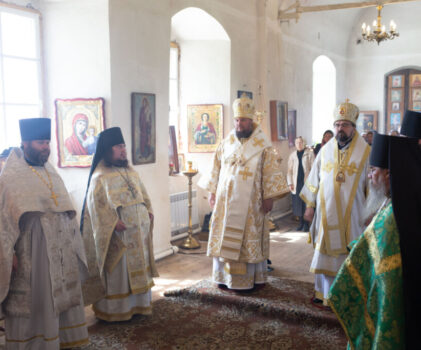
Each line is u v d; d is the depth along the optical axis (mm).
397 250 1708
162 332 3541
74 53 4828
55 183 3102
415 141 1758
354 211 3713
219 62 6980
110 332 3529
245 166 4301
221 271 4352
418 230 1673
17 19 4691
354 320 1869
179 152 7152
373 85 12414
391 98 12250
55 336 2938
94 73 4793
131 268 3607
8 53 4621
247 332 3561
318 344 3342
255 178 4258
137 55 5105
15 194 2850
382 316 1688
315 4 9742
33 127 2988
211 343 3367
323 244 3754
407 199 1703
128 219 3619
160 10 5426
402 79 12102
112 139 3676
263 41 7723
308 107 10008
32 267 2898
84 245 3637
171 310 4000
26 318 2875
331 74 11930
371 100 12477
